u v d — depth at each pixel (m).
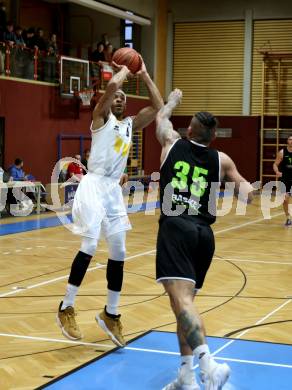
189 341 4.56
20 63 20.06
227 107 28.48
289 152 16.05
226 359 5.91
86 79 22.48
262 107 27.38
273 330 6.92
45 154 21.19
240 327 7.03
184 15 28.78
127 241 13.55
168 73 29.17
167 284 4.80
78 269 6.12
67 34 28.03
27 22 26.20
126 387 5.20
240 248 12.79
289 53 26.81
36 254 11.83
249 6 27.78
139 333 6.75
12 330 6.87
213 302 8.23
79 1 22.98
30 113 20.44
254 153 27.70
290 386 5.23
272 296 8.62
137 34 28.00
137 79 26.25
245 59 28.00
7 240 13.56
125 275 9.92
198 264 5.03
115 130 6.15
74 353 6.08
